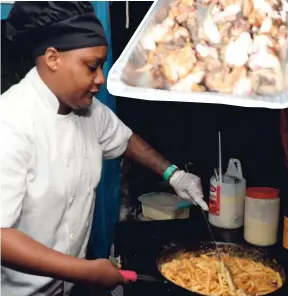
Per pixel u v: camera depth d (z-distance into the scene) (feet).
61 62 3.63
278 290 3.87
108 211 5.94
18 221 3.95
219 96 2.74
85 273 3.52
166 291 3.90
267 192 4.87
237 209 5.23
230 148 5.78
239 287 4.17
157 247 4.74
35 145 3.79
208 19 2.98
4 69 6.40
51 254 3.41
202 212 5.67
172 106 5.81
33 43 3.72
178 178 5.21
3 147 3.49
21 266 3.34
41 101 3.92
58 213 4.07
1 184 3.40
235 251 4.74
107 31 5.13
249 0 3.02
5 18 5.38
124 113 5.86
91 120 4.63
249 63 2.86
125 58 2.96
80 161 4.27
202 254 4.80
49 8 3.48
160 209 5.63
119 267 4.34
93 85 3.77
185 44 2.95
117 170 5.87
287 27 2.97
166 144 5.96
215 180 5.28
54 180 3.97
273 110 5.37
